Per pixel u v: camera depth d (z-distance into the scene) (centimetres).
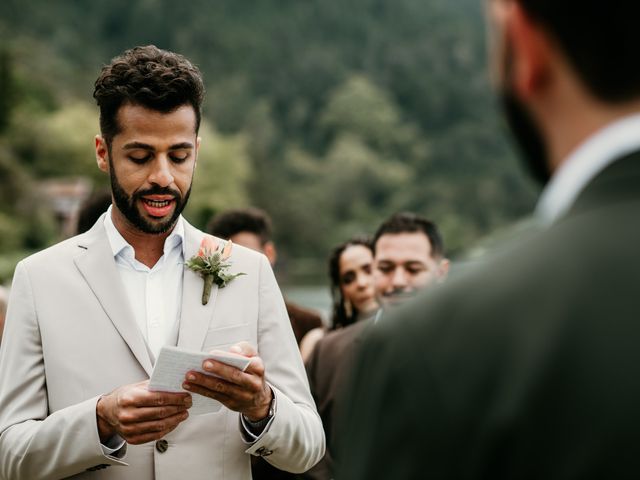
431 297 87
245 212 473
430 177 11344
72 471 224
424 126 12738
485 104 12775
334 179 10250
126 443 232
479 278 85
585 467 74
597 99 82
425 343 83
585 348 77
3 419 234
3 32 8881
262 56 12694
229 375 210
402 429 81
